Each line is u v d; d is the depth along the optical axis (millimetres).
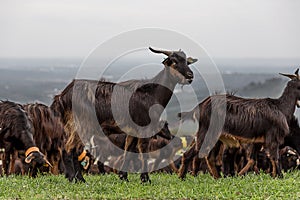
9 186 13391
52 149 16094
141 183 14180
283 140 15922
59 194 12523
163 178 15641
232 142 15758
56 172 16391
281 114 15828
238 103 15602
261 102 15859
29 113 15688
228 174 16062
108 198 12250
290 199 12180
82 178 14047
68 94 13992
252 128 15555
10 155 17094
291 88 16125
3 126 14422
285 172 17328
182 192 12789
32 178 14836
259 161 18109
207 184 13914
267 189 13070
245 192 12812
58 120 15492
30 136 14328
